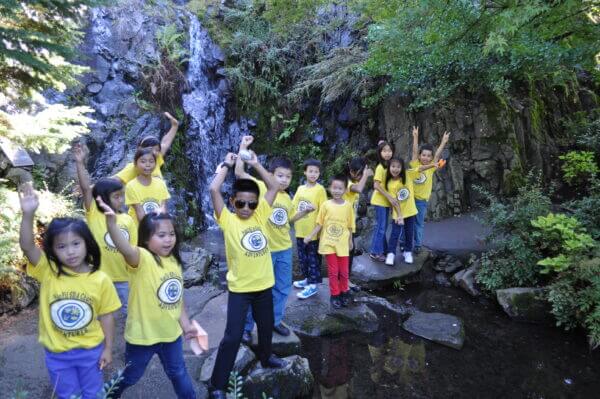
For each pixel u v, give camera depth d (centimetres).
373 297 473
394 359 371
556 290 412
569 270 420
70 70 376
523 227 482
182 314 246
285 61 846
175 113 721
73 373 218
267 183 279
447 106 673
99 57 671
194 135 738
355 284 499
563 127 795
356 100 758
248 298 271
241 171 286
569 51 481
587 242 418
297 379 315
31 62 285
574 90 837
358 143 748
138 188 371
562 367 361
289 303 428
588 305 388
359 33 787
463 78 636
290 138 815
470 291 481
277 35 836
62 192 502
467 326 424
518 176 668
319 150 783
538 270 457
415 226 530
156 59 725
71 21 352
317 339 392
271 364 306
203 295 439
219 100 803
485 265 483
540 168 707
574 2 427
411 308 457
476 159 672
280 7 779
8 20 327
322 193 421
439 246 566
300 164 780
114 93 670
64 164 558
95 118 636
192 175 717
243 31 856
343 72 699
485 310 453
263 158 798
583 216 485
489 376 350
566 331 410
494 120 673
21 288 396
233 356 267
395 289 497
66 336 213
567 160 722
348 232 410
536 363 366
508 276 468
